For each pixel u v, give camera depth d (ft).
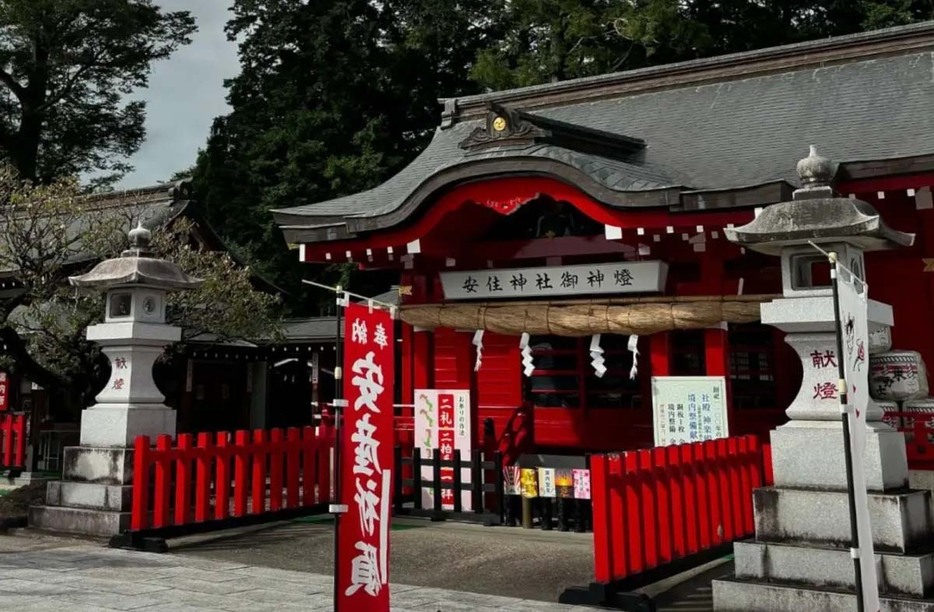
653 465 25.02
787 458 21.13
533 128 34.04
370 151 99.91
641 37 83.97
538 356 40.98
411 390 42.37
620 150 39.91
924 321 32.37
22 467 54.95
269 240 99.91
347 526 15.69
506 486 35.58
